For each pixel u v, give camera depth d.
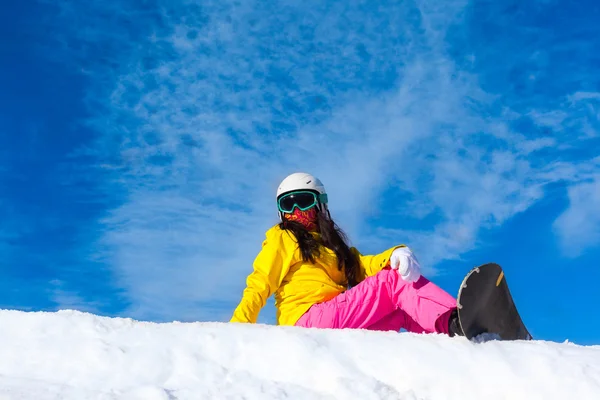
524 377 2.64
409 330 3.73
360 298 3.66
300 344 2.94
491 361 2.74
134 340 3.07
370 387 2.69
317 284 3.96
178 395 2.66
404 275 3.46
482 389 2.66
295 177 4.27
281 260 4.00
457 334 3.22
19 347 3.08
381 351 2.90
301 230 4.09
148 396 2.62
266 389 2.71
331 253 4.10
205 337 3.05
